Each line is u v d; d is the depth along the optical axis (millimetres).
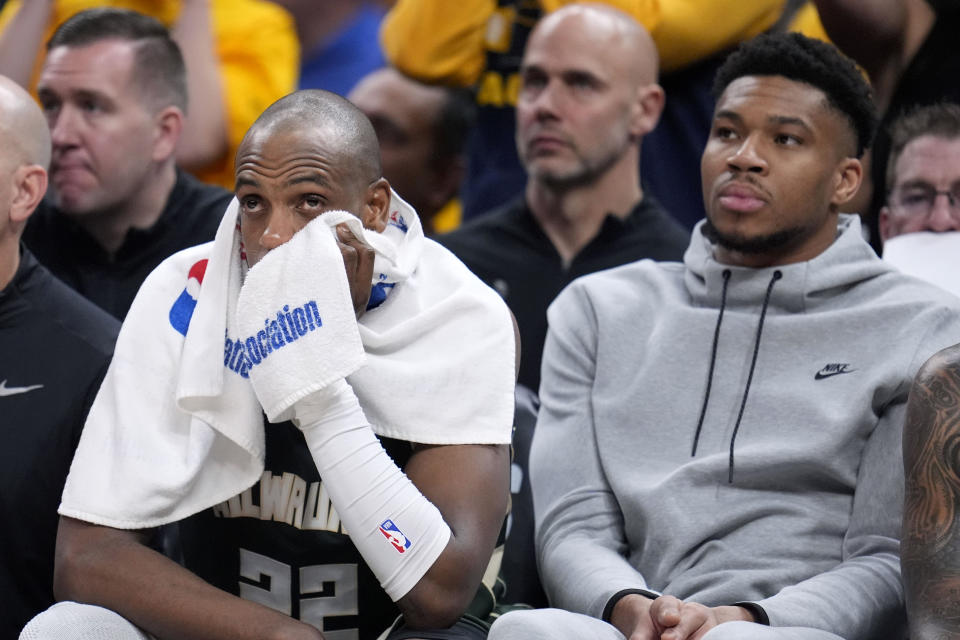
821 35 16078
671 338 10750
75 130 13492
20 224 11148
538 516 10766
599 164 14570
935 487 8602
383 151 17891
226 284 8773
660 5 15500
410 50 17688
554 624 8375
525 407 11711
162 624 8305
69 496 8703
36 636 8102
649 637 8766
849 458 10016
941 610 8305
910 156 12938
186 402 8641
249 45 17203
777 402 10258
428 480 8547
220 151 16469
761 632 8328
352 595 8906
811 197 10586
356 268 8453
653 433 10516
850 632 9047
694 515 10047
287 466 8898
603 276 11523
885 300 10461
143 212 13812
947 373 8805
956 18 14562
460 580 8242
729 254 10914
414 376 8664
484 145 17172
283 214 8344
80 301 11336
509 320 8969
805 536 9906
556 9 16484
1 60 16188
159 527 9477
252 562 8977
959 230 12734
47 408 10719
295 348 8062
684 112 15906
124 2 17016
